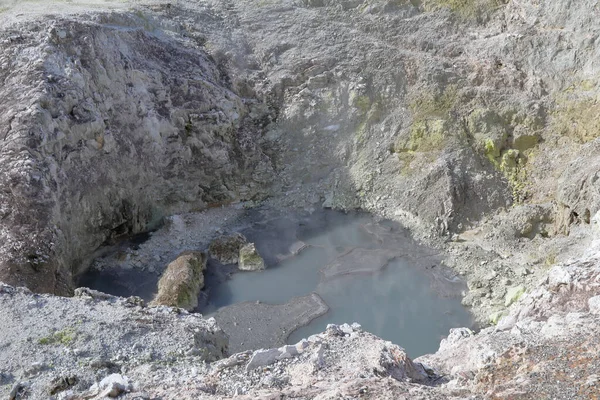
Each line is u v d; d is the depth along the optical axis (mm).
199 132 21109
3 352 9742
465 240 18828
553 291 11445
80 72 18594
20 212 15852
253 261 18125
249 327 15609
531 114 20375
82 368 9367
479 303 16219
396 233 19609
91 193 18234
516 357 7875
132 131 19812
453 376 9148
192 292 16688
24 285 14805
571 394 6660
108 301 12023
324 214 20969
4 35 18703
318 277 17719
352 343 9945
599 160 17406
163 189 20531
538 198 19438
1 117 17156
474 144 20609
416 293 16844
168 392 8344
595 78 19969
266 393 8039
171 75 21297
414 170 20641
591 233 16625
